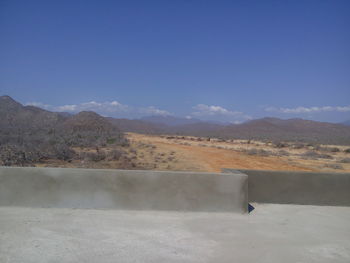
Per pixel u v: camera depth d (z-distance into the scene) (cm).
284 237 617
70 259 478
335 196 870
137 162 2338
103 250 516
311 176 874
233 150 3719
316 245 583
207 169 2114
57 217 670
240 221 703
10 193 728
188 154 3014
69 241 545
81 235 575
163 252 521
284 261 509
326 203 870
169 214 724
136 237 580
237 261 502
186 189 751
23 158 1977
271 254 534
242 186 761
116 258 489
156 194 746
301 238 616
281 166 2372
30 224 620
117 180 741
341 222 733
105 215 696
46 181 734
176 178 750
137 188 744
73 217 674
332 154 3634
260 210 802
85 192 736
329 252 553
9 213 682
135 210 739
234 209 759
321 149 4112
